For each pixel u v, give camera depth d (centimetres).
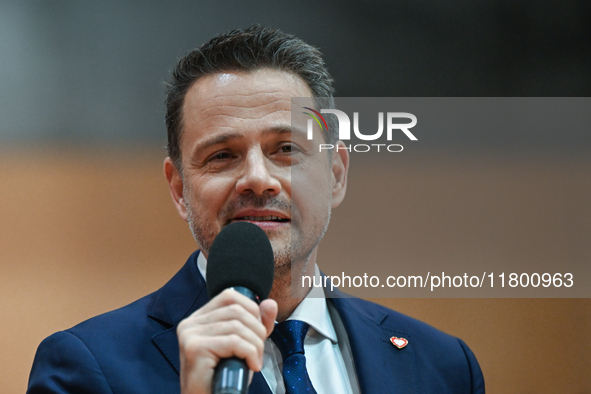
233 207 498
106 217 1149
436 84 1277
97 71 1195
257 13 1244
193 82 540
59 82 1185
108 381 484
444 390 587
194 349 343
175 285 575
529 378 1088
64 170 1165
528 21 1307
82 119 1181
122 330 525
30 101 1173
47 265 1120
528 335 1105
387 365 577
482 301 1071
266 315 365
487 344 1082
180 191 577
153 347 515
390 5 1285
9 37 1180
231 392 316
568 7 1308
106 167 1170
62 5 1196
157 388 488
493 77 1290
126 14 1208
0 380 1067
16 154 1160
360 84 1262
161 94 1197
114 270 1132
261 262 406
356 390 560
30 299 1105
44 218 1141
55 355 507
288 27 1255
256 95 510
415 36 1287
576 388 1086
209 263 410
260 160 495
